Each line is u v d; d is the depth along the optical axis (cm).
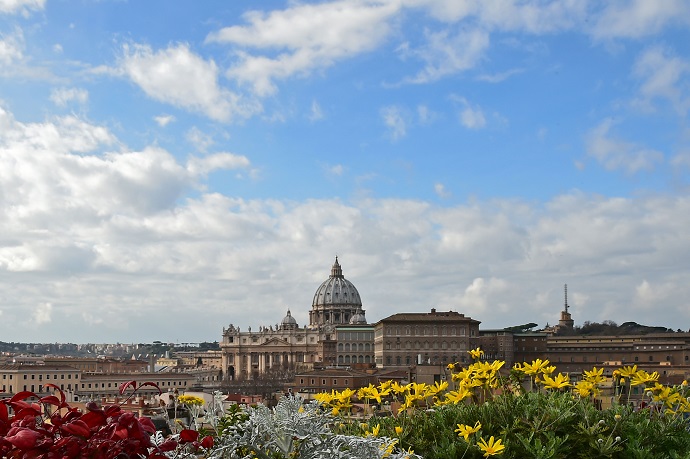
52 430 820
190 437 1010
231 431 1185
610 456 1423
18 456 785
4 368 19538
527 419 1518
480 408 1593
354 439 1141
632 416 1587
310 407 1182
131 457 827
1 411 829
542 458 1384
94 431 829
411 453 1184
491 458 1420
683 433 1541
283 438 1128
